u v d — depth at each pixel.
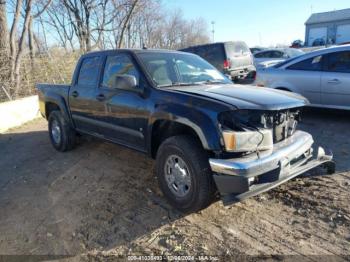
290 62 7.55
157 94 3.90
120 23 22.70
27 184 4.75
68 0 20.22
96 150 6.04
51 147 6.53
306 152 3.98
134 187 4.37
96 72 5.04
